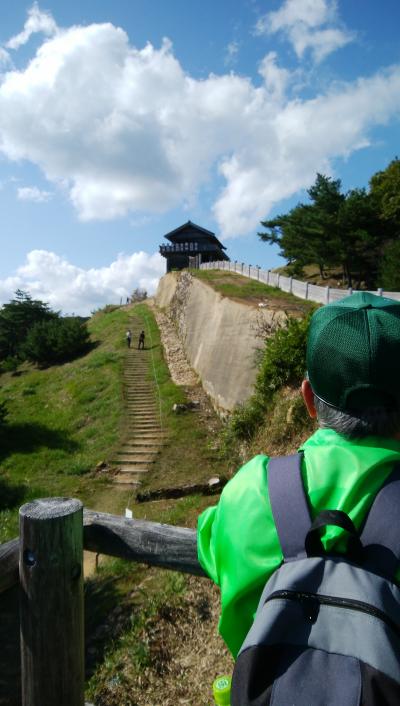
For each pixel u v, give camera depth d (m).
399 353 1.10
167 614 5.12
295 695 0.83
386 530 0.98
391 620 0.87
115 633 5.30
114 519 2.33
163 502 11.75
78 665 2.15
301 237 36.34
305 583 0.95
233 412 13.65
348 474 1.08
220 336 19.12
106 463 14.85
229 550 1.14
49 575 2.04
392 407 1.11
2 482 14.26
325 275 39.03
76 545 2.12
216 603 5.16
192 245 51.97
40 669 2.07
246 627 1.12
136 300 53.81
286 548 1.04
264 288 22.59
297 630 0.91
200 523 1.43
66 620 2.08
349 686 0.81
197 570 2.09
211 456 14.18
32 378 28.80
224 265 33.78
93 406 20.44
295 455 1.21
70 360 32.06
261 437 10.77
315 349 1.19
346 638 0.87
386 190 36.75
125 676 4.30
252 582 1.07
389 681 0.79
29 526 2.04
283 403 10.20
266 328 14.34
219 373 18.03
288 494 1.09
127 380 23.00
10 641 5.92
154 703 3.92
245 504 1.15
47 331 34.72
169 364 25.00
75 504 2.18
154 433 16.73
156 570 6.61
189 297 28.91
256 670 0.88
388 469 1.08
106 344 32.25
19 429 19.03
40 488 13.73
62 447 17.03
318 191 35.09
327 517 0.97
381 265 30.22
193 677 4.11
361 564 0.96
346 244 33.22
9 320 49.03
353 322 1.14
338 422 1.15
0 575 2.15
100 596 6.28
